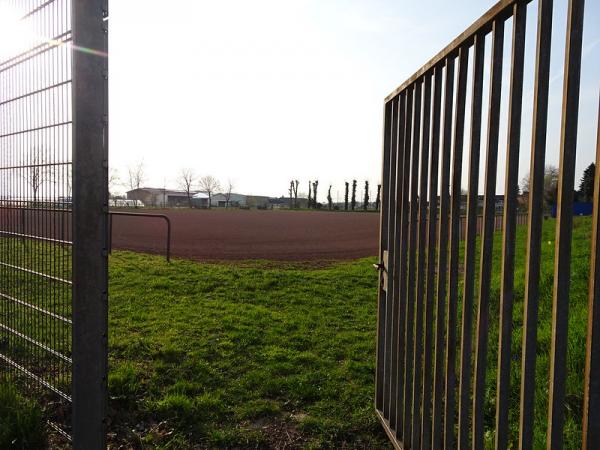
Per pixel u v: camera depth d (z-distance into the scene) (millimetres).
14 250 3180
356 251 16234
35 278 3057
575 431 2830
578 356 3670
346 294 7977
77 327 2369
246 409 3471
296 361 4539
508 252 1686
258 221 36875
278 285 8602
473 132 1933
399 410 2842
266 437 3111
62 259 2867
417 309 2516
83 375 2396
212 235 22438
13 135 3062
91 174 2357
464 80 2023
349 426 3240
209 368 4234
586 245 8516
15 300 3215
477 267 8312
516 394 3449
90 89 2338
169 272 9734
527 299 1551
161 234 22328
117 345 4789
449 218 2188
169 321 5887
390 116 3162
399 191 2877
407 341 2682
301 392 3764
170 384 3904
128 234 21859
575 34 1350
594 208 1300
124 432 3102
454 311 2100
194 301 7145
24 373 3238
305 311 6711
